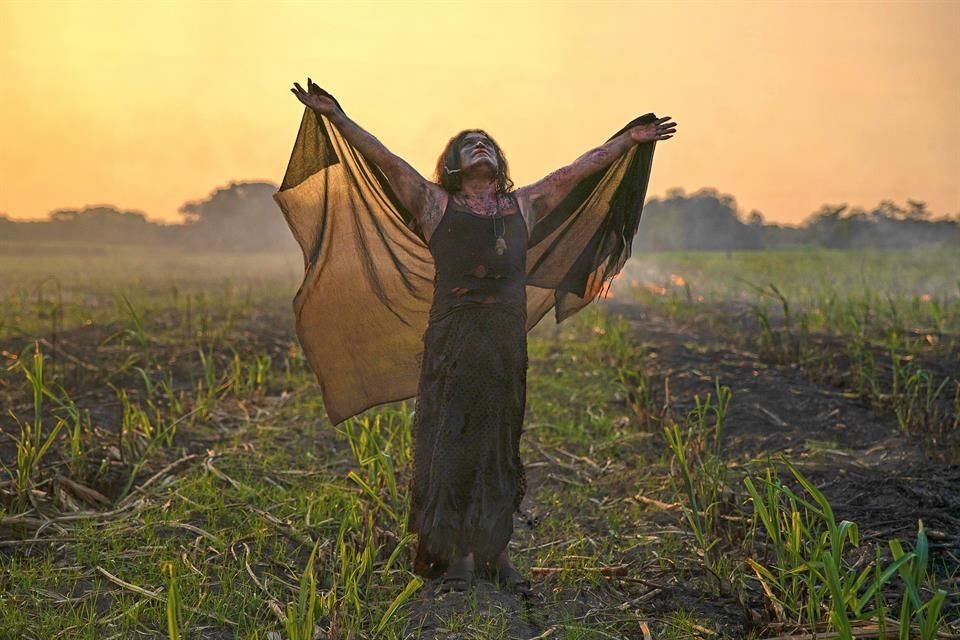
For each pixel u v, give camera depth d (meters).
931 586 4.45
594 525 5.55
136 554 4.80
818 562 3.95
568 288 5.10
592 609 4.33
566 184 4.62
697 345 10.60
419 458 4.44
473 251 4.38
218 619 4.10
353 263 4.88
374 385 5.11
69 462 5.86
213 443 6.84
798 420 7.44
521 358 4.40
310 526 5.20
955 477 5.94
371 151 4.43
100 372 8.62
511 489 4.40
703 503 5.36
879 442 6.84
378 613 4.13
